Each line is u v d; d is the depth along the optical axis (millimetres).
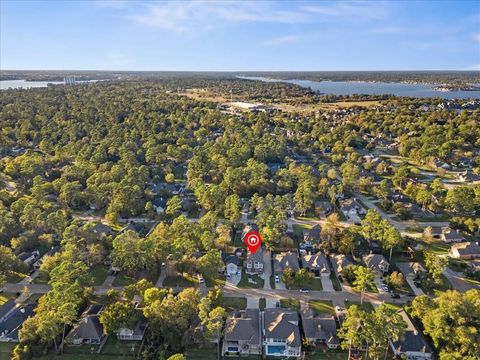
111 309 63562
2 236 93438
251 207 114812
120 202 111188
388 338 59531
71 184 119438
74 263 75562
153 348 60375
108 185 119312
